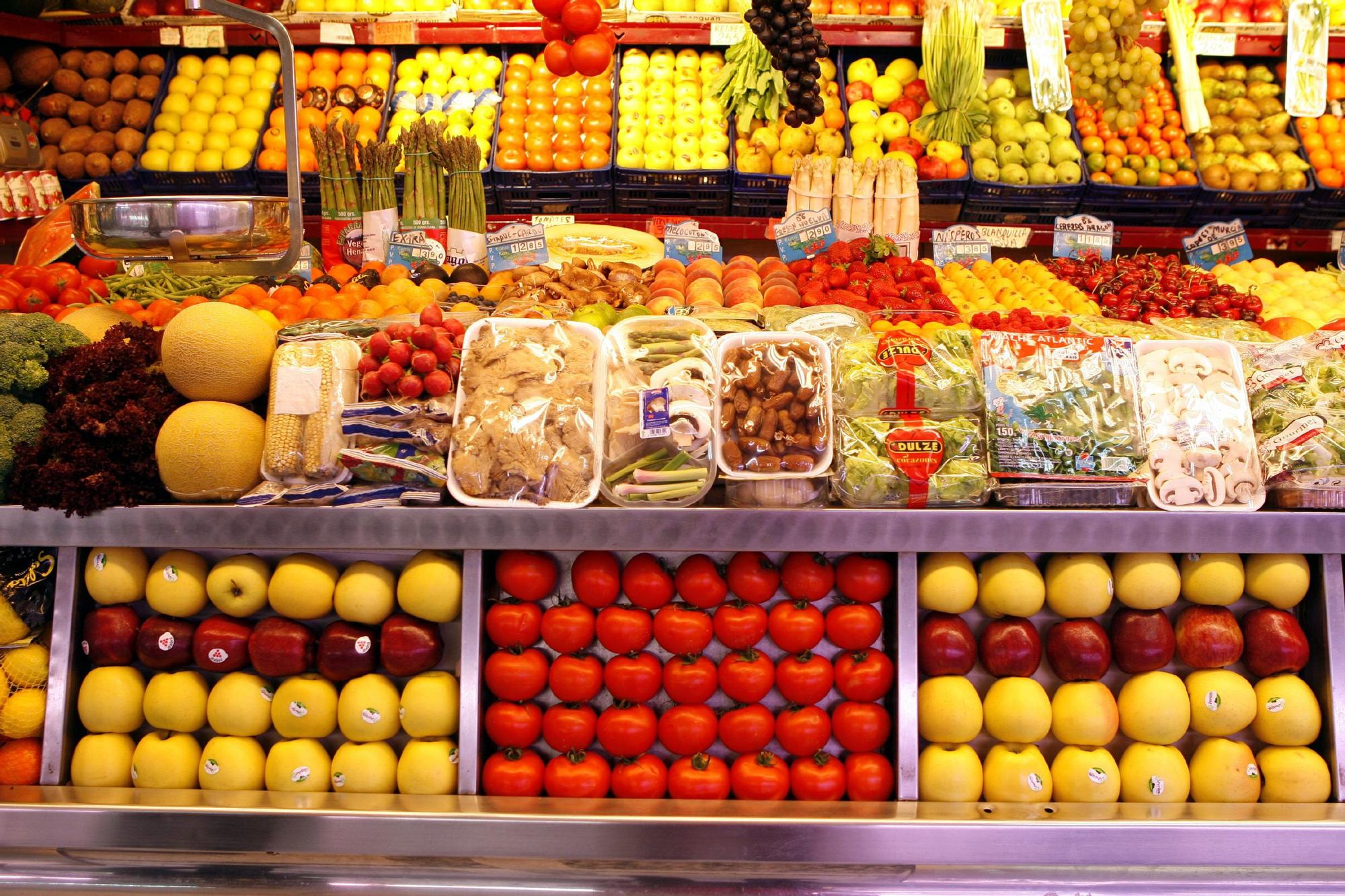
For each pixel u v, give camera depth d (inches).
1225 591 83.7
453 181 151.3
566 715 82.7
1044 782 80.8
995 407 82.3
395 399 80.4
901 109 187.0
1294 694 83.5
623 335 87.6
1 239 170.9
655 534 78.9
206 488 79.1
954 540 79.7
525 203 181.6
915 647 82.4
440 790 79.7
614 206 182.4
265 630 82.7
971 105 183.8
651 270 136.4
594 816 74.7
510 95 187.2
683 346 85.9
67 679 83.3
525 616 83.3
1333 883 77.0
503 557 84.0
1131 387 84.3
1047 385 83.4
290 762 81.0
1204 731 83.8
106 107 184.4
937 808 78.0
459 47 197.8
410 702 80.7
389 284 119.6
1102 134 185.3
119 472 79.7
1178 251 185.6
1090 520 79.4
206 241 92.0
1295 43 186.9
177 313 103.0
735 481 80.8
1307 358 90.1
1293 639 83.8
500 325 87.1
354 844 75.0
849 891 76.0
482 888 76.7
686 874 76.8
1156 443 83.1
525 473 78.6
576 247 146.9
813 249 145.7
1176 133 184.4
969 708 81.7
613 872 76.9
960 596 82.8
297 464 78.7
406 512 78.7
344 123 158.7
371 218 147.7
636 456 80.4
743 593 84.1
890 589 84.9
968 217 182.2
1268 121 185.9
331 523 79.1
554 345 85.7
